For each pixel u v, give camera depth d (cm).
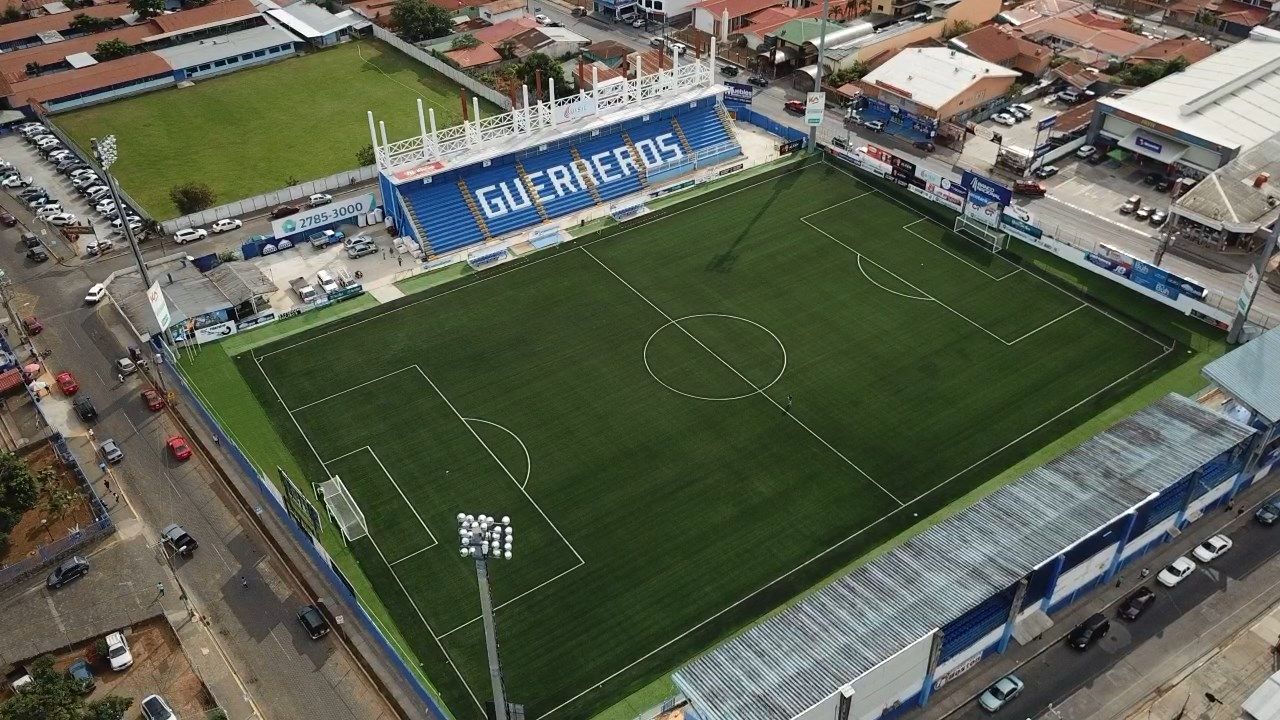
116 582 8150
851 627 6769
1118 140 14050
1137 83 15438
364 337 10750
